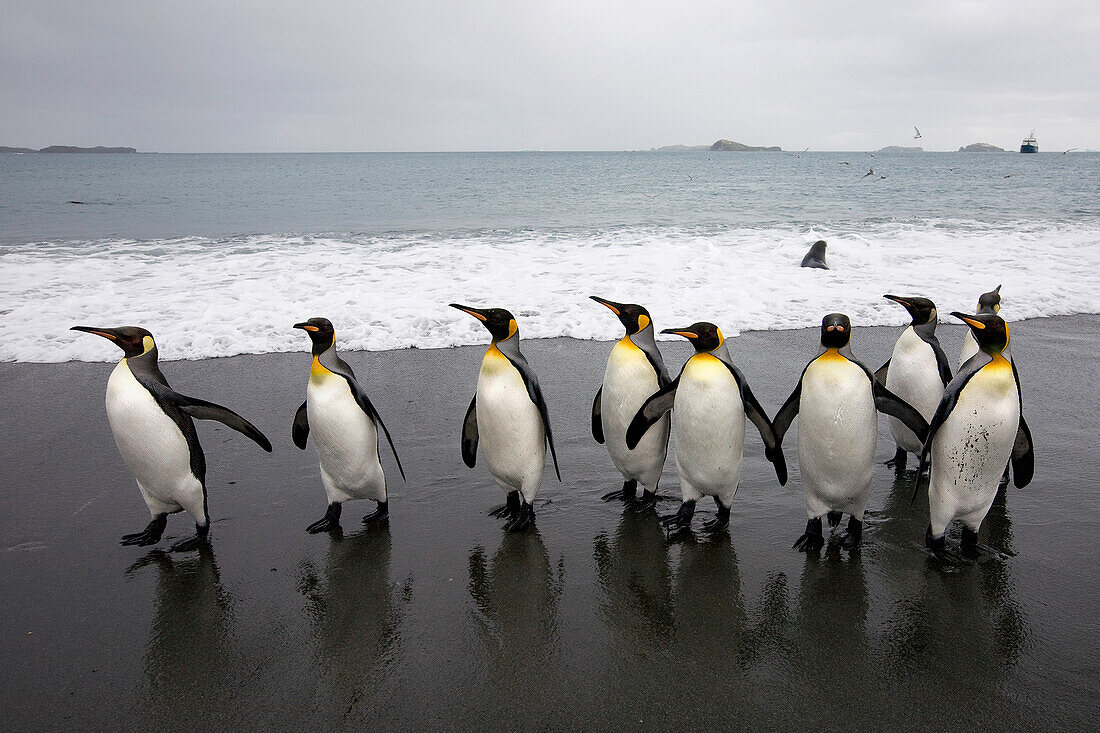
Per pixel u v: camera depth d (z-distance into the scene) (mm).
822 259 13609
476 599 3953
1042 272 12961
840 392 4016
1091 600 3832
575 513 4977
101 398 7129
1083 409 6562
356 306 10539
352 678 3318
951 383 3973
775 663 3385
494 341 4621
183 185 44562
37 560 4332
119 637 3627
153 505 4461
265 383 7543
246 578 4164
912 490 5242
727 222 22281
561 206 29266
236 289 11500
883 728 2973
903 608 3801
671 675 3314
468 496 5215
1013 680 3238
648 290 11602
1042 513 4766
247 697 3201
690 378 4367
